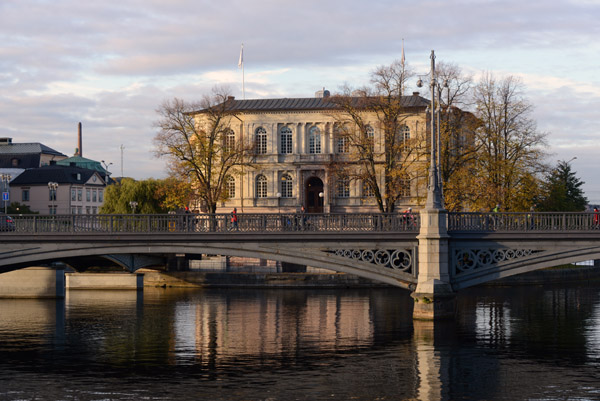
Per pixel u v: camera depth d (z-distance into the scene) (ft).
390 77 228.84
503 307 183.21
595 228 140.56
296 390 102.42
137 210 308.81
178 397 99.45
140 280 233.14
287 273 241.76
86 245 144.56
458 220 145.69
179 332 147.43
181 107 264.31
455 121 215.72
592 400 97.55
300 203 317.22
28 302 197.88
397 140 237.45
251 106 325.62
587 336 139.23
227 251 145.07
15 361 121.39
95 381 108.17
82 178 447.83
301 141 319.06
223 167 274.77
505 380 107.04
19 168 460.55
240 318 166.91
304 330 148.77
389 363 117.39
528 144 214.48
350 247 145.59
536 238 141.18
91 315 171.73
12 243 144.36
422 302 148.66
